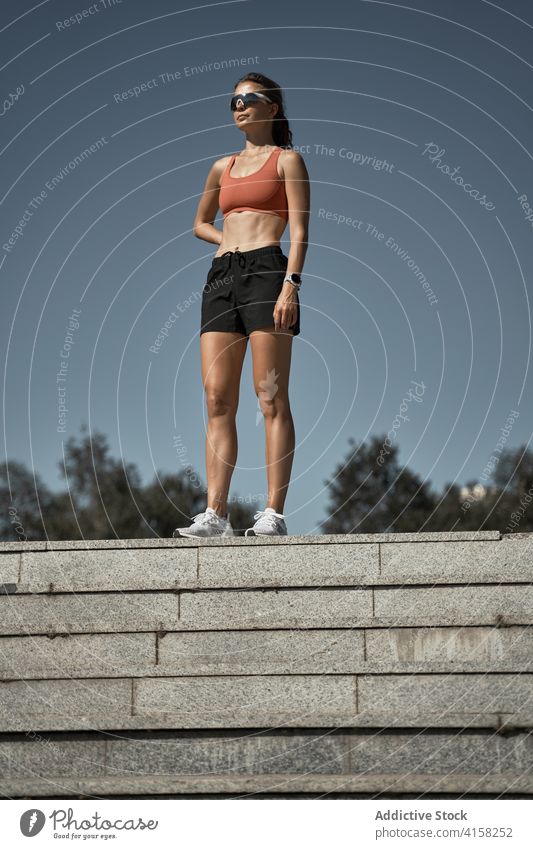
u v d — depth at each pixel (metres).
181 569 6.34
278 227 7.32
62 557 6.38
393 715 4.84
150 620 5.65
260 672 5.20
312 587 5.92
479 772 4.75
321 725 4.84
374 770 4.79
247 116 7.52
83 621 5.87
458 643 5.48
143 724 4.90
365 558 6.32
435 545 6.30
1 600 5.99
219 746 4.87
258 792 4.45
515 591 5.80
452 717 4.82
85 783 4.50
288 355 7.18
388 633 5.53
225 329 7.21
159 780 4.51
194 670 5.24
